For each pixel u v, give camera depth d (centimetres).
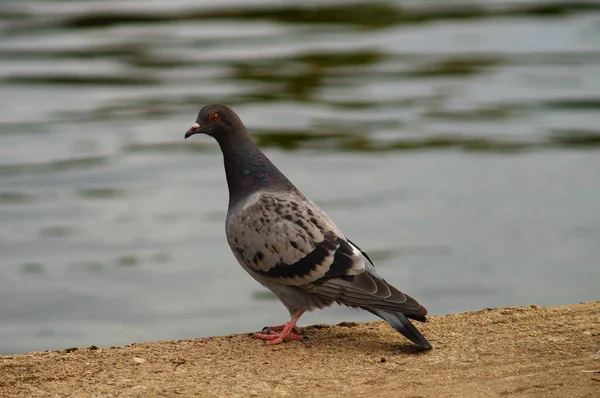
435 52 3969
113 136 2817
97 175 2434
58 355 755
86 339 1397
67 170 2475
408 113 3045
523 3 5081
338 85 3441
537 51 3956
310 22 4550
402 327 741
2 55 3916
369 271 786
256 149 869
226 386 664
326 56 3866
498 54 3909
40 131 2869
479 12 4825
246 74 3594
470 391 632
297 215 808
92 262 1780
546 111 3050
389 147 2672
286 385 664
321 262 782
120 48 4050
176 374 695
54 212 2122
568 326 775
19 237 1944
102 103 3225
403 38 4222
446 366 693
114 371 706
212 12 4803
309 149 2650
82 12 4762
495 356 710
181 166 2530
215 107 868
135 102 3234
